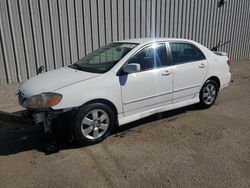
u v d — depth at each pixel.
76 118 3.55
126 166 3.20
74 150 3.62
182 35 10.15
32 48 7.00
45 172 3.09
